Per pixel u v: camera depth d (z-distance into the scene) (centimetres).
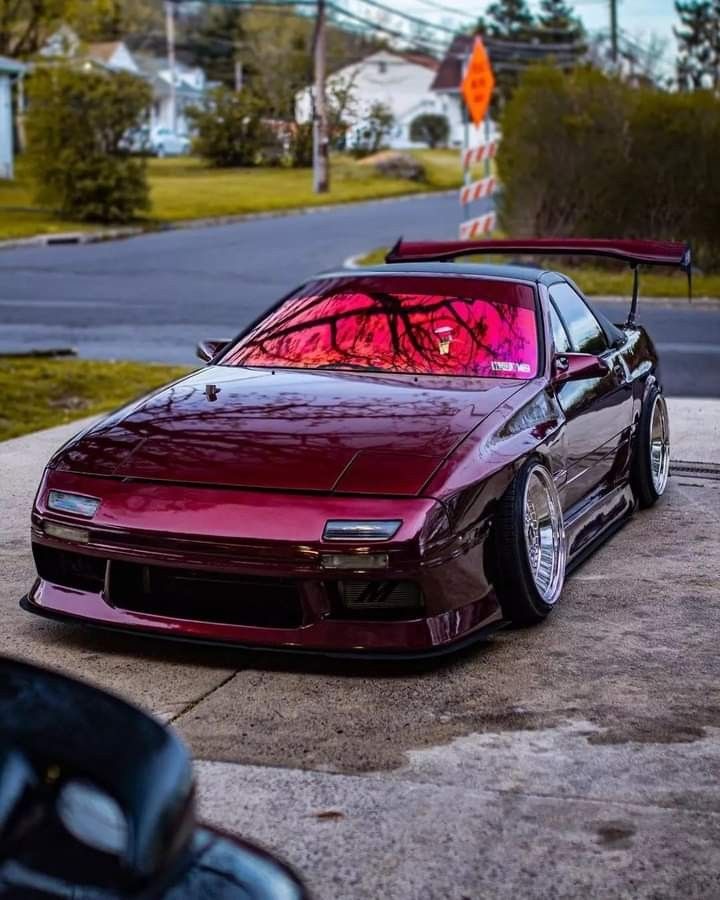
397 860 309
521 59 7069
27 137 3091
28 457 781
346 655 417
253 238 2834
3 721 187
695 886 298
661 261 660
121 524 429
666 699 414
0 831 169
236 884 192
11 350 1312
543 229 2439
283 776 355
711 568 573
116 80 3106
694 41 8656
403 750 373
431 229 3067
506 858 310
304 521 415
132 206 3062
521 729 389
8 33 4459
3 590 525
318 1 3556
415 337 542
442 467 435
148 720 200
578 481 558
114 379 1121
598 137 2370
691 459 803
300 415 473
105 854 174
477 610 446
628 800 342
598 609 511
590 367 538
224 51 5712
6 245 2547
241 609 430
